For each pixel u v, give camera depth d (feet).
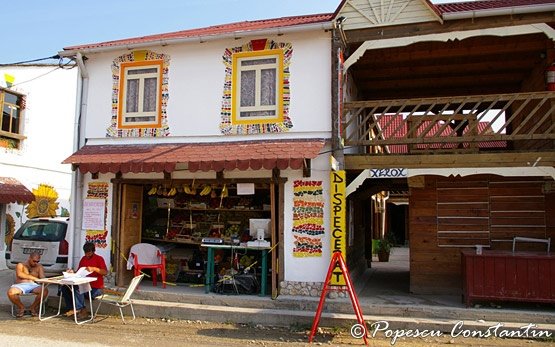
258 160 29.14
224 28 38.70
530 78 38.96
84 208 35.37
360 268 44.34
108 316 30.71
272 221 31.55
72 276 28.76
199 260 36.29
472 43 33.71
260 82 33.35
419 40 30.53
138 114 35.68
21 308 29.73
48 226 38.91
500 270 28.22
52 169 53.42
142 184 35.70
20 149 49.06
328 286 29.01
